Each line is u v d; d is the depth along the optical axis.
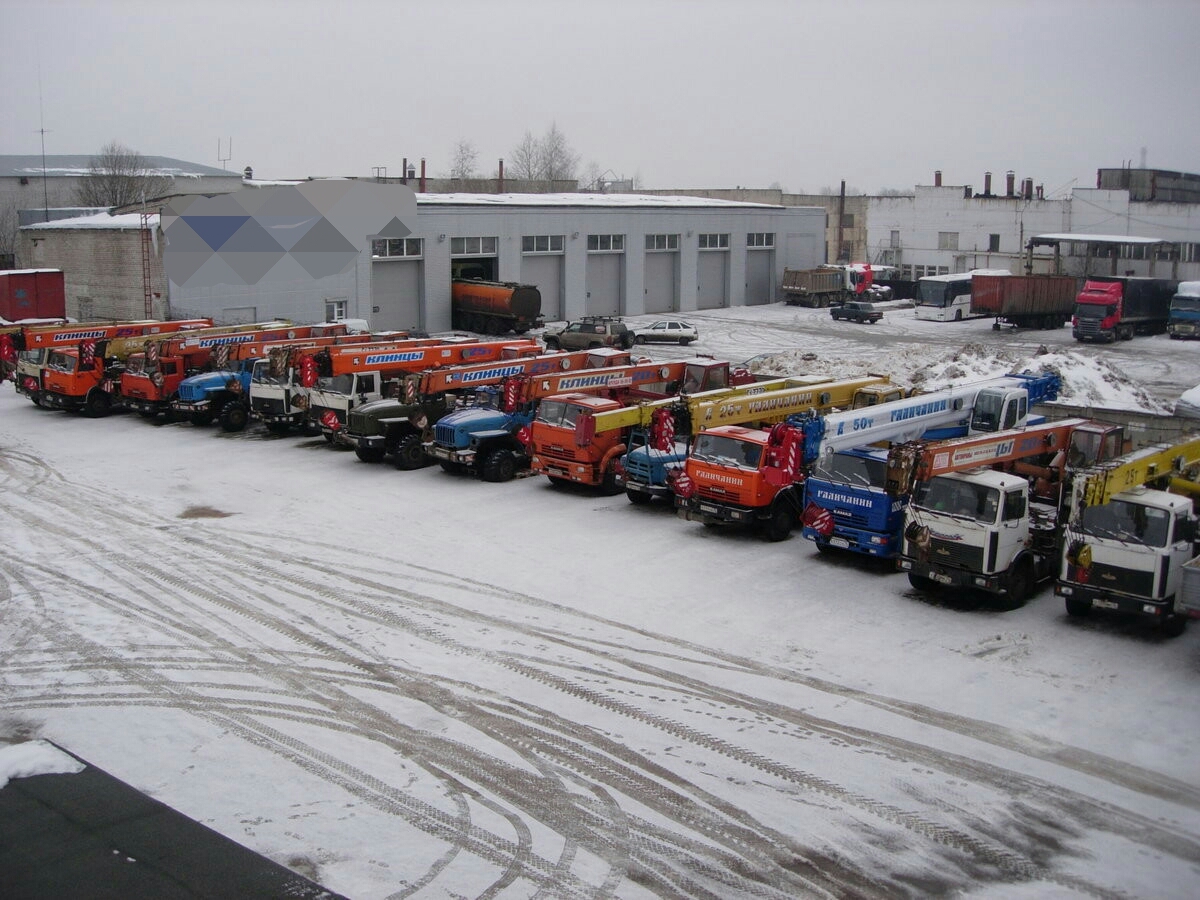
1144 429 21.80
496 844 10.47
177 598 16.98
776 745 12.46
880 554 17.94
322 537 20.11
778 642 15.41
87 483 23.88
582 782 11.65
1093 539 15.64
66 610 16.44
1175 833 10.70
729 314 60.47
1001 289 54.41
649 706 13.43
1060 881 9.91
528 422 24.55
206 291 43.28
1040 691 13.84
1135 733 12.72
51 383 31.52
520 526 20.88
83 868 10.01
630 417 22.34
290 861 10.15
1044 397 25.20
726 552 19.44
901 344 49.28
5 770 11.75
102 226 44.84
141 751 12.26
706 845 10.47
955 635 15.70
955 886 9.83
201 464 25.78
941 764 12.03
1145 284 53.00
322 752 12.27
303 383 25.75
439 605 16.73
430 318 50.66
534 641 15.38
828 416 19.38
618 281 57.66
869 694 13.76
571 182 98.88
